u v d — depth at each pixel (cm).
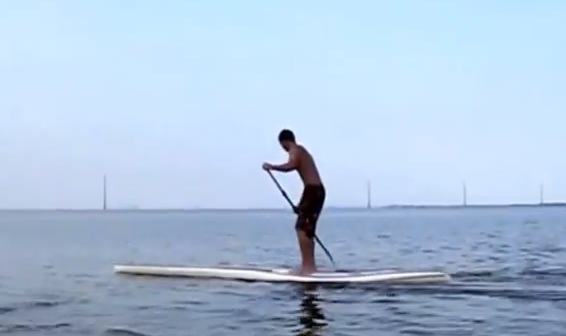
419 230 4444
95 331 783
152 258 1989
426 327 799
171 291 1141
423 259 1806
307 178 1222
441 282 1196
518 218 8644
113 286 1227
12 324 831
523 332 764
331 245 2600
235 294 1086
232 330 785
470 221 7175
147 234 4250
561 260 1722
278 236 3666
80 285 1255
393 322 830
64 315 904
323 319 855
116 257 2070
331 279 1196
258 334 761
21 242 3197
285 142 1216
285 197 1232
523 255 1930
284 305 966
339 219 9312
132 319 866
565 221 6669
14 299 1068
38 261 1930
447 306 952
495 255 1941
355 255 1995
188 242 3039
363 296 1045
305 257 1250
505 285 1167
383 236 3497
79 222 9219
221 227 5881
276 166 1199
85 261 1909
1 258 2069
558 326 796
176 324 827
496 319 847
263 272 1268
